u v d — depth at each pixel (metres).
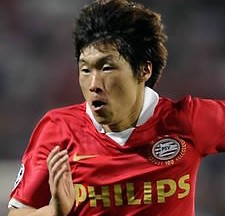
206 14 46.25
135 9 9.18
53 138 9.83
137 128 9.66
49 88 42.34
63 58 43.78
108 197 9.54
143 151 9.62
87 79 8.88
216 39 44.94
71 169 9.67
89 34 8.88
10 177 35.69
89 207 9.62
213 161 33.84
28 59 43.59
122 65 8.87
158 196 9.55
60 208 8.62
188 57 44.09
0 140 39.38
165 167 9.56
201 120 9.93
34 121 41.06
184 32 45.06
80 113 9.90
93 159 9.58
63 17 45.28
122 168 9.55
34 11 45.34
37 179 9.66
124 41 8.90
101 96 8.84
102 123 9.13
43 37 44.50
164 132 9.74
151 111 9.75
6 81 42.44
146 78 9.48
